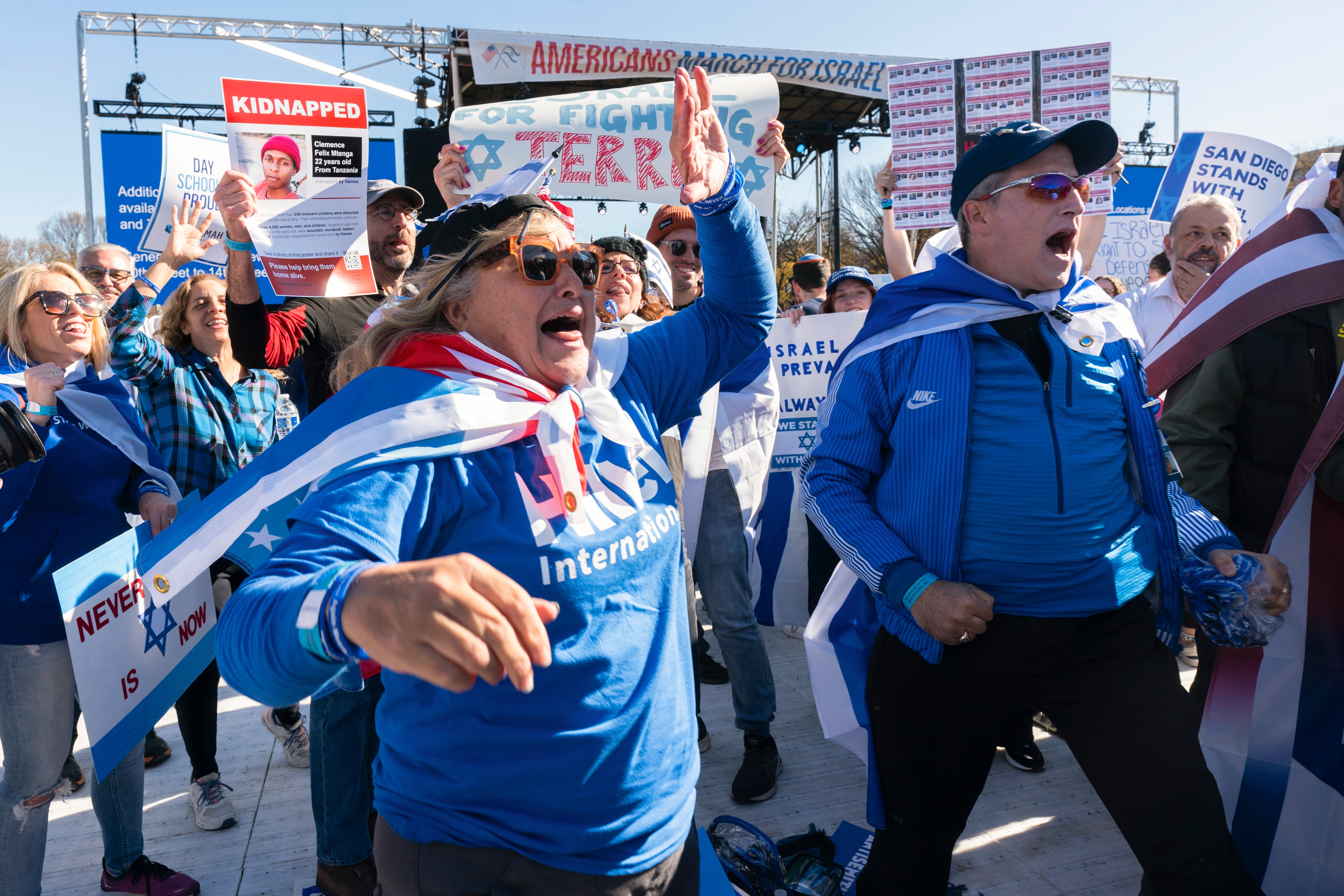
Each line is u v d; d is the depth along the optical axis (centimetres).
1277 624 201
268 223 274
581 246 142
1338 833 233
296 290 278
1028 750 330
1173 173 544
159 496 266
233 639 100
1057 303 208
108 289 430
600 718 127
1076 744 199
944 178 379
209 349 338
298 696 98
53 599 238
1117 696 191
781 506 436
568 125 407
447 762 126
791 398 435
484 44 1150
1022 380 201
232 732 390
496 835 125
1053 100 368
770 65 1275
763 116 413
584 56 1189
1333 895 232
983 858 276
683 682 144
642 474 144
